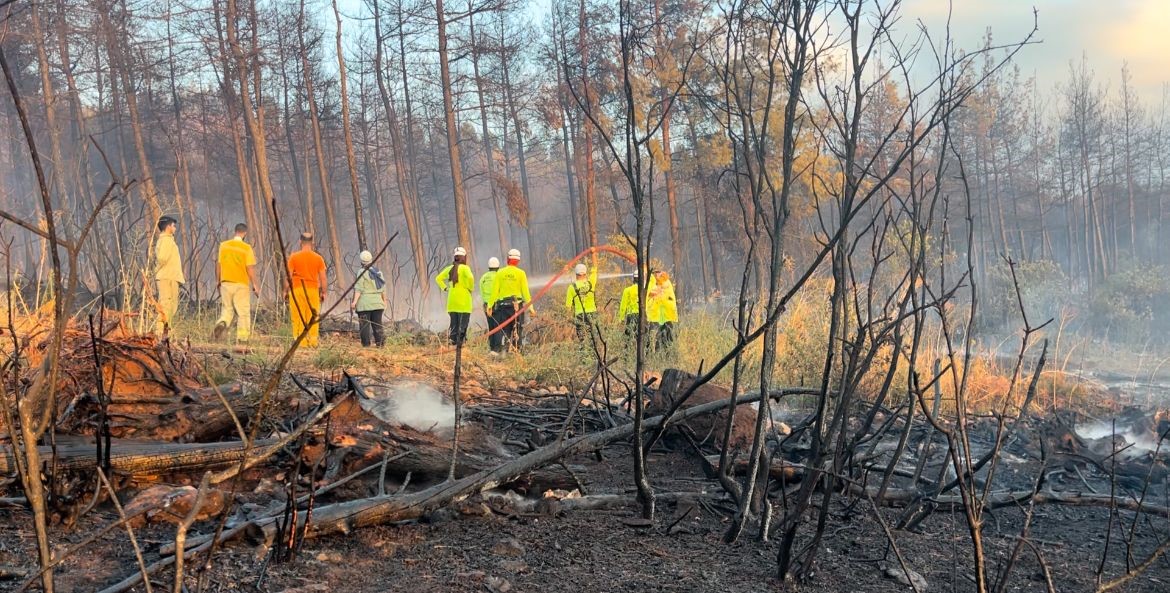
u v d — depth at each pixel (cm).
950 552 362
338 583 270
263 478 357
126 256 739
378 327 1133
